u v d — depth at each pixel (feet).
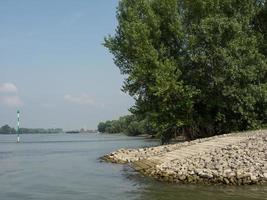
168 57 185.26
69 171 135.23
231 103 173.58
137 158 156.66
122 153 174.91
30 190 95.20
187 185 92.73
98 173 126.11
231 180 90.17
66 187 98.58
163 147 163.32
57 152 255.70
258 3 189.88
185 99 177.27
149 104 183.83
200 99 180.86
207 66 176.04
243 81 171.12
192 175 97.25
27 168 148.87
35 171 137.80
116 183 101.91
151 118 182.80
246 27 179.73
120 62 187.93
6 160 189.37
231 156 104.22
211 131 185.37
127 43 180.34
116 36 189.67
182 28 184.34
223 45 173.27
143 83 182.60
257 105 176.55
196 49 176.55
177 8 187.73
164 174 103.81
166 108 178.29
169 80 172.96
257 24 194.18
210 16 176.45
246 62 170.71
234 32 172.14
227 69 168.35
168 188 89.92
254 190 82.79
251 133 139.74
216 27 171.53
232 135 142.41
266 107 175.11
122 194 85.51
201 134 185.78
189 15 185.98
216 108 183.32
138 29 177.17
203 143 134.72
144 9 184.55
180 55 186.80
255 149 107.24
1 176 124.06
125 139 498.28
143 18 186.39
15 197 86.28
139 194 84.48
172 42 188.96
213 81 174.70
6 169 146.00
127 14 184.03
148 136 563.48
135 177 111.55
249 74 168.45
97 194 86.94
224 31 172.14
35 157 209.56
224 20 172.14
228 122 181.78
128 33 177.88
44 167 151.74
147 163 132.77
